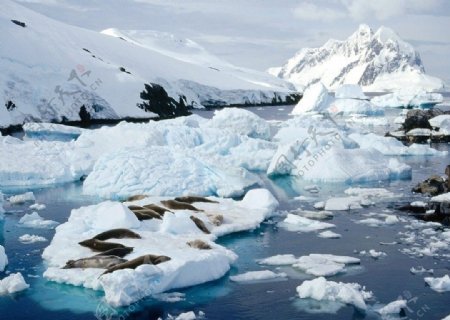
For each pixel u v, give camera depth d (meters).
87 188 24.97
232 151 32.25
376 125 57.00
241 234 18.36
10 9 80.25
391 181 27.39
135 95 69.19
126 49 101.31
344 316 12.28
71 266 14.66
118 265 13.92
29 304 13.13
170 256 14.51
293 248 16.92
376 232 18.41
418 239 17.55
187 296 13.48
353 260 15.45
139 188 24.16
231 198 23.23
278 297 13.33
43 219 20.67
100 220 17.73
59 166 28.33
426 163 32.38
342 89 90.31
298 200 23.55
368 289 13.66
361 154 28.77
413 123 44.75
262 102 117.00
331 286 13.23
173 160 25.94
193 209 19.94
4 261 15.30
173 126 34.72
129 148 26.70
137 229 17.50
